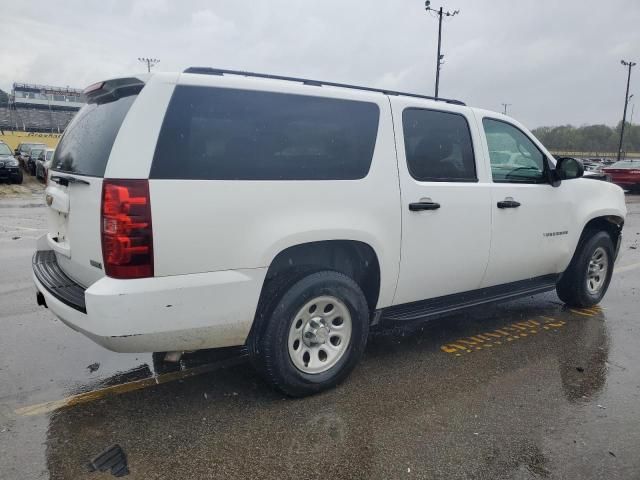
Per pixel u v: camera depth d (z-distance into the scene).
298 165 3.44
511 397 3.75
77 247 3.35
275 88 3.40
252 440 3.15
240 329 3.32
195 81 3.12
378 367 4.24
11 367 4.12
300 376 3.58
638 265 8.45
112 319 2.89
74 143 3.66
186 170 3.03
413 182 4.00
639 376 4.16
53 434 3.19
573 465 2.96
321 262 3.87
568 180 5.33
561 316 5.66
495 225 4.57
